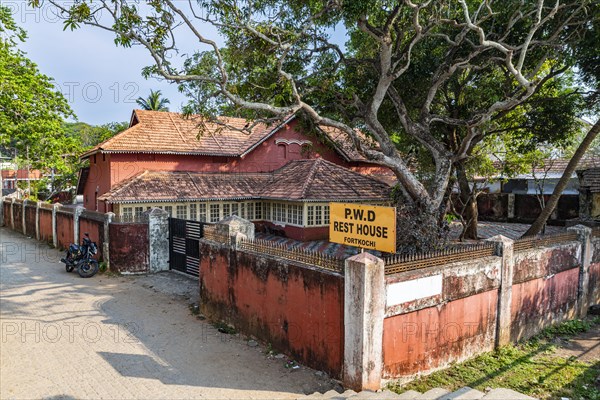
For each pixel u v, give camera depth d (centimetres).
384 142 1369
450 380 691
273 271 789
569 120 1541
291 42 1139
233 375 688
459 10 1252
